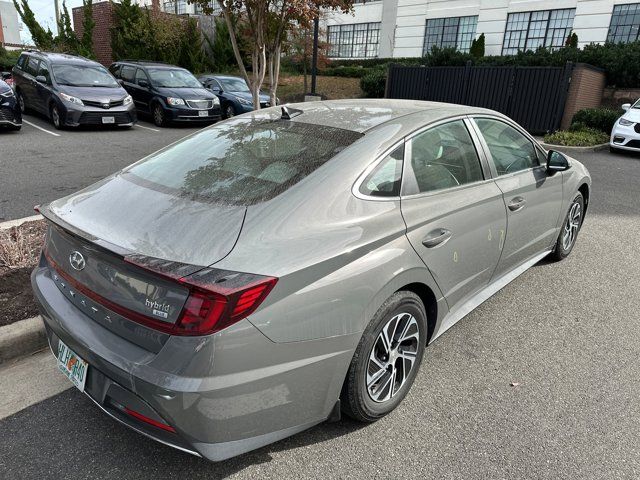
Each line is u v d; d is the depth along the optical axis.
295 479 2.23
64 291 2.31
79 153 9.15
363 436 2.51
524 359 3.23
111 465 2.28
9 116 10.44
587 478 2.28
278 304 1.94
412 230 2.53
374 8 25.25
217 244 1.97
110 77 12.46
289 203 2.18
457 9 21.94
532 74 14.48
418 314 2.64
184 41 22.31
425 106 3.20
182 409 1.84
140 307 1.93
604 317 3.81
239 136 2.82
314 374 2.12
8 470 2.23
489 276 3.40
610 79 16.41
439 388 2.91
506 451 2.43
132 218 2.19
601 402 2.82
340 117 2.88
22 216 5.46
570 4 18.97
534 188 3.74
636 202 7.30
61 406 2.65
